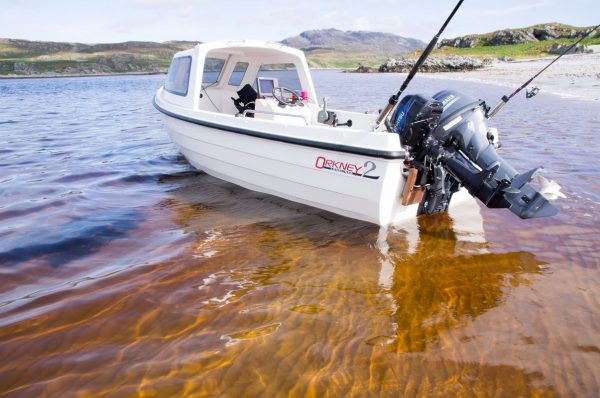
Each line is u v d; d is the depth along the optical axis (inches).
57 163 304.3
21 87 1569.9
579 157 277.4
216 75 287.3
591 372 88.6
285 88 241.3
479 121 157.8
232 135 207.5
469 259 142.9
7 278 138.4
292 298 121.2
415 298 119.6
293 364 93.2
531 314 110.2
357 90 1039.0
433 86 1028.5
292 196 196.4
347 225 173.9
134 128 479.8
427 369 90.8
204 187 235.6
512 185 148.1
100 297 124.0
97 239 168.7
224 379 89.0
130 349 100.1
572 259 140.9
